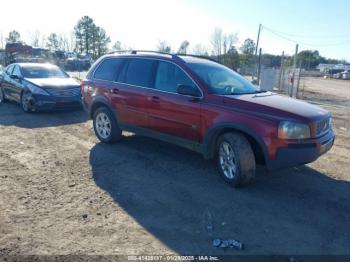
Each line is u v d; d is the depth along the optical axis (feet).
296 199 15.38
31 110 34.88
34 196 15.23
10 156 20.83
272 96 18.30
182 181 17.26
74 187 16.33
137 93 20.54
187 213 13.92
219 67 20.29
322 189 16.55
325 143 16.03
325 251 11.44
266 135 15.06
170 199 15.20
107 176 17.79
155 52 21.07
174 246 11.59
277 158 15.01
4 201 14.64
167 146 23.21
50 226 12.67
